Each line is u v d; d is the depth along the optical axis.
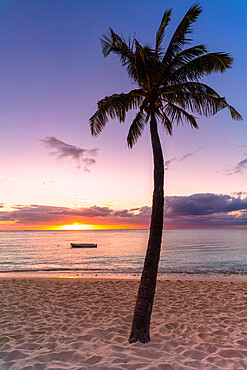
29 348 4.25
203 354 3.93
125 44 5.55
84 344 4.38
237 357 3.85
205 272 17.59
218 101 5.86
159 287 10.38
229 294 8.93
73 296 8.71
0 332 5.08
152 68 5.41
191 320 5.82
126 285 11.03
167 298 8.25
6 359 3.80
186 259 28.31
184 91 5.62
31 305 7.43
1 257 32.22
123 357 3.81
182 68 5.39
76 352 4.02
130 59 5.61
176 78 5.57
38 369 3.47
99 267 22.14
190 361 3.67
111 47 5.68
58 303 7.68
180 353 3.97
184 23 5.27
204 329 5.16
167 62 5.66
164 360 3.71
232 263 24.42
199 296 8.58
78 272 17.91
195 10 5.21
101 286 10.78
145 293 4.62
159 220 4.84
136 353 3.95
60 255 34.81
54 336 4.82
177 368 3.46
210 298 8.27
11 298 8.41
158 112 6.65
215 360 3.72
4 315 6.36
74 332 5.06
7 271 18.77
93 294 9.06
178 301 7.82
